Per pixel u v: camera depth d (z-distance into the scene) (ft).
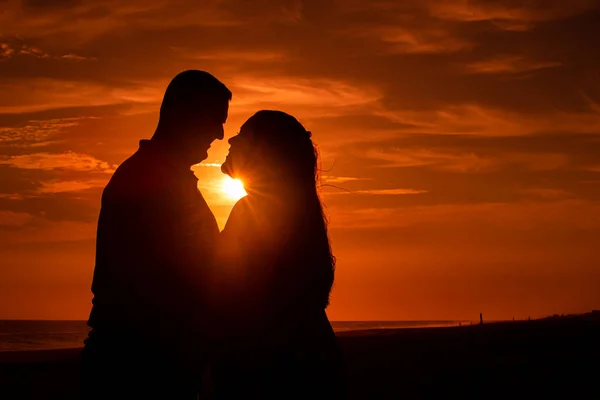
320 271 12.25
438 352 77.20
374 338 142.20
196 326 13.47
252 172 12.45
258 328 11.98
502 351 75.82
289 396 11.87
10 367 63.16
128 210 13.35
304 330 12.03
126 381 12.98
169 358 13.15
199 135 14.70
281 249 12.03
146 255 13.21
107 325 13.12
